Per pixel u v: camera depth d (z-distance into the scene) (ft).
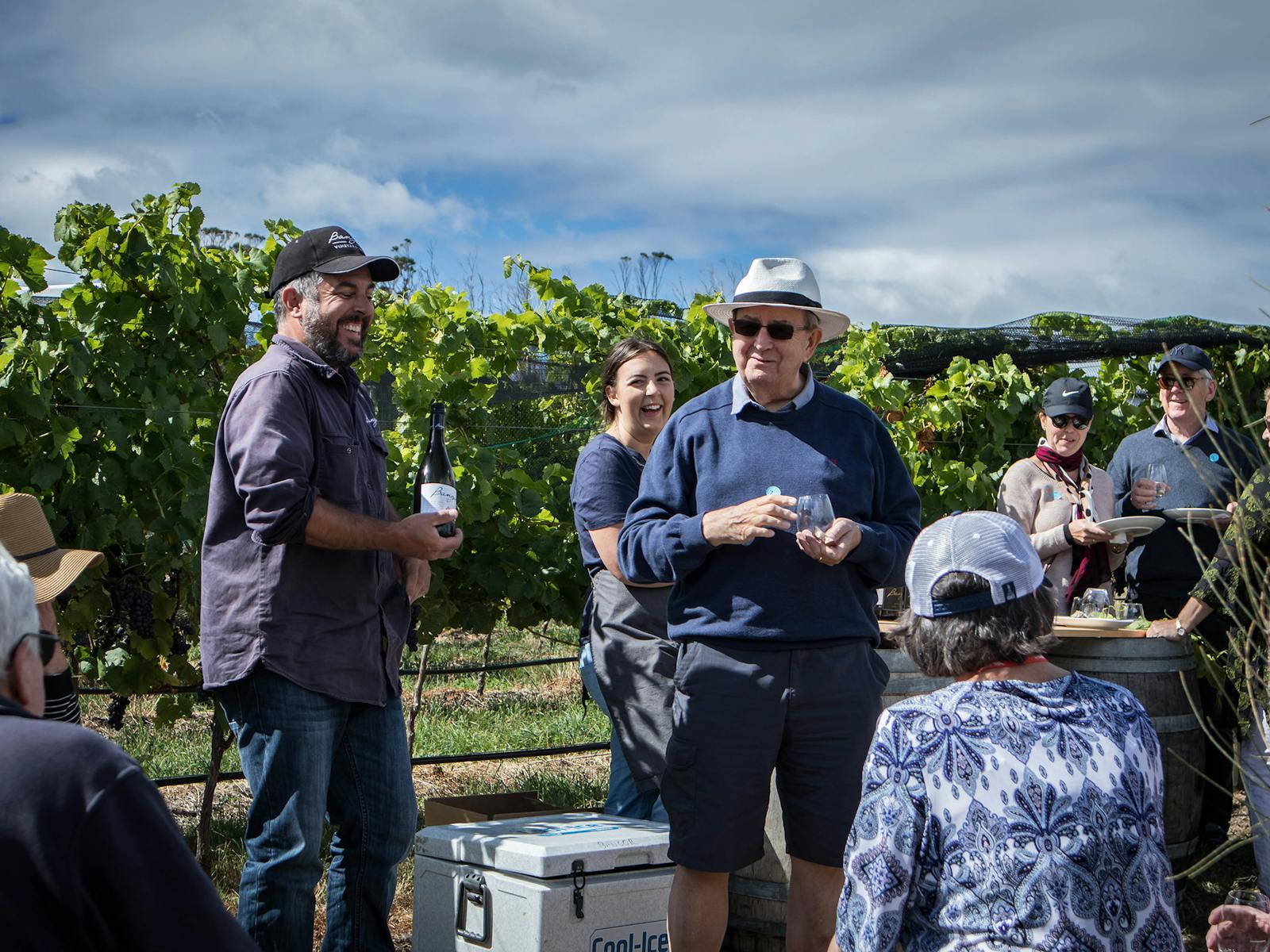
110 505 14.67
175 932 4.09
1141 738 5.87
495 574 17.83
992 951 5.43
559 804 18.65
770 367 9.96
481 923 10.19
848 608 9.65
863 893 5.69
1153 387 25.77
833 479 9.89
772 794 11.46
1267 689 7.07
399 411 18.57
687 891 9.70
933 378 25.17
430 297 18.08
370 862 10.37
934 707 5.85
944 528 6.23
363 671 10.04
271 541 9.31
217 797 18.98
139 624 14.84
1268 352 22.09
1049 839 5.48
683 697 9.78
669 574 9.91
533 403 18.85
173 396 15.12
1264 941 6.63
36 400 13.99
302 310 10.23
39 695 4.68
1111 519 14.92
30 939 3.94
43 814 4.00
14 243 14.38
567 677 30.25
